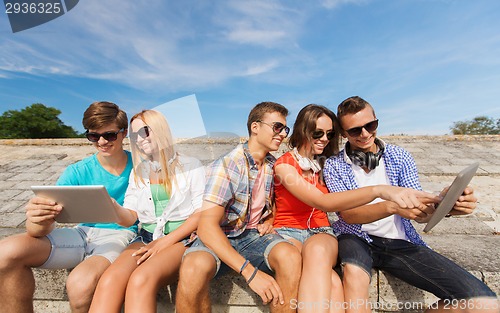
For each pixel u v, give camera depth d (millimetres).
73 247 2027
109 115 2188
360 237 2051
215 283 2168
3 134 38375
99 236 2164
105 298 1674
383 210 1823
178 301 1718
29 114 40219
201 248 1842
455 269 1750
